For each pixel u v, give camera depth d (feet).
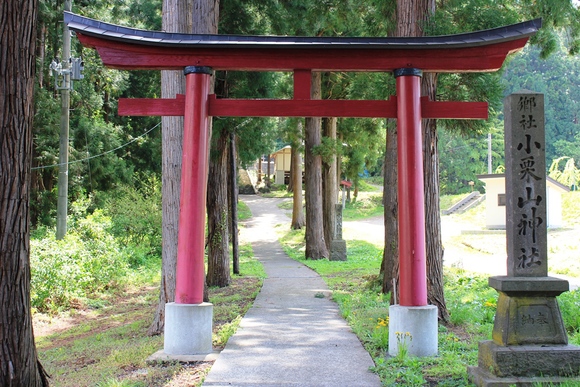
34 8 14.93
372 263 63.05
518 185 17.83
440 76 31.01
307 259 71.41
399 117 22.90
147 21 63.93
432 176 28.63
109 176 82.53
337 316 30.25
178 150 29.04
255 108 23.31
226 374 18.52
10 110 14.32
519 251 17.61
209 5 35.27
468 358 20.33
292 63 23.13
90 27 22.45
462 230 93.04
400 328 21.62
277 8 51.16
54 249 41.50
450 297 34.58
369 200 152.25
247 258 73.31
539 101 17.99
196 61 23.00
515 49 22.58
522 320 17.11
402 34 29.27
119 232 67.31
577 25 38.68
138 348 24.32
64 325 36.73
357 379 17.90
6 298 14.30
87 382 19.60
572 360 16.53
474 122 32.55
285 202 153.69
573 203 104.37
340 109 23.38
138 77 91.25
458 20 30.78
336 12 55.31
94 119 81.82
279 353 21.44
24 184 14.70
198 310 22.07
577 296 30.99
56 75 53.67
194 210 22.62
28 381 14.74
